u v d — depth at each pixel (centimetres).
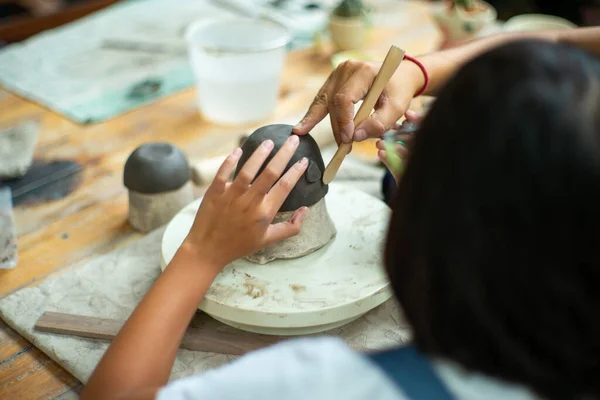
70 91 151
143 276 96
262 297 80
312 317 78
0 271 98
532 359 42
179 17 189
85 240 106
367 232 93
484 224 40
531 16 173
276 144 81
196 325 86
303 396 46
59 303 90
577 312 41
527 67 41
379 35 182
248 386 47
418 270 45
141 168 102
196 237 73
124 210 114
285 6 196
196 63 136
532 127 39
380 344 83
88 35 177
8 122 138
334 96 84
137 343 64
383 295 82
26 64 162
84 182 121
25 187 119
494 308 42
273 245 85
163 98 150
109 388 61
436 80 98
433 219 43
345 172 120
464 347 44
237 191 72
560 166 39
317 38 172
